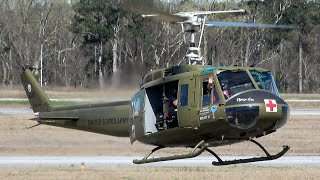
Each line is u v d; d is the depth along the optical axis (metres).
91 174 84.94
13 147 110.12
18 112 170.50
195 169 91.38
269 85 66.19
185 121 67.06
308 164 101.12
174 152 114.06
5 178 81.00
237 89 64.88
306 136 143.62
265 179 80.50
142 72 78.44
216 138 67.00
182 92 67.44
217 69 65.62
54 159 100.56
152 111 70.25
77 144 99.06
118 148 99.19
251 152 118.06
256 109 63.56
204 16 66.44
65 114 87.12
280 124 65.19
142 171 88.44
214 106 64.88
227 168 93.25
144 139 71.31
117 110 79.00
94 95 82.81
